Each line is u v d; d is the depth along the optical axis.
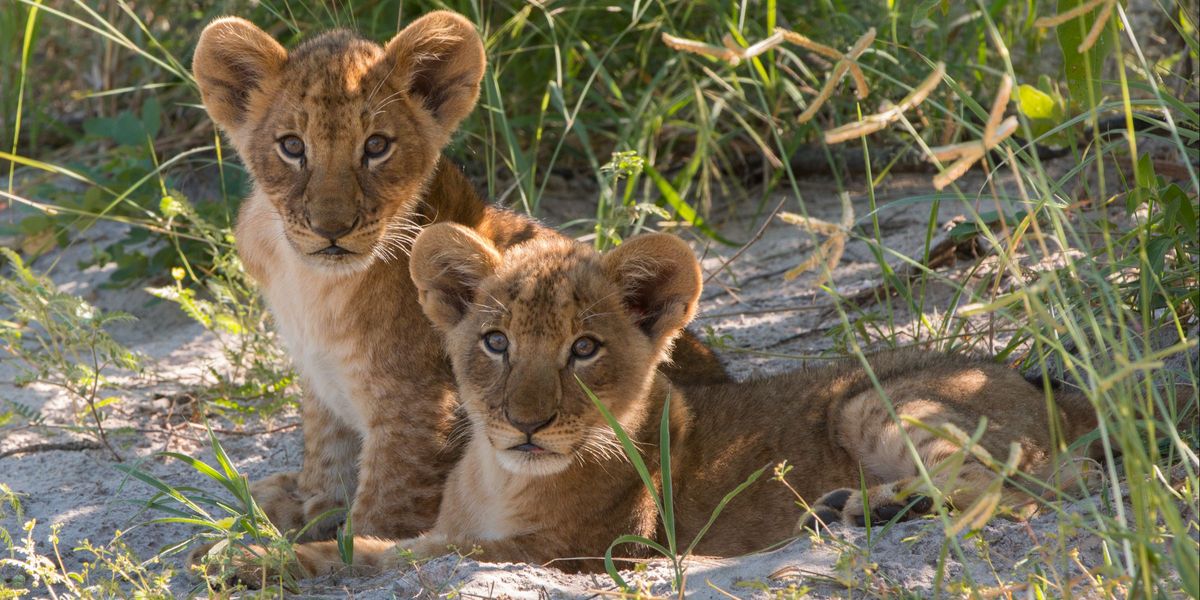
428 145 8.93
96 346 10.99
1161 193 8.84
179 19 16.88
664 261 8.30
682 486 8.46
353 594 7.33
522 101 15.12
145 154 15.11
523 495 8.28
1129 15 13.05
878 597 6.38
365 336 8.81
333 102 8.45
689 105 15.04
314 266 8.46
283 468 10.19
